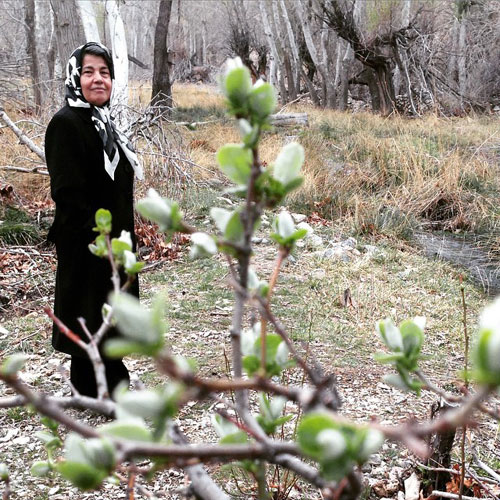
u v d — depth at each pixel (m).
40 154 6.70
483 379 0.45
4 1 24.75
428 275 6.06
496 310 0.45
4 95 11.35
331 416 0.51
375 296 5.17
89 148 2.90
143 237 6.43
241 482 2.48
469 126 13.87
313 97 23.66
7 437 3.10
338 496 0.62
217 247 0.67
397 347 0.75
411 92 20.31
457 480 2.43
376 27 19.41
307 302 4.98
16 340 4.29
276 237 0.77
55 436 0.95
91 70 2.92
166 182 7.17
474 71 22.89
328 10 19.56
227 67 0.64
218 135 11.80
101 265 2.87
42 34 18.94
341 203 8.08
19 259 6.09
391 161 9.68
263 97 0.63
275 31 25.08
